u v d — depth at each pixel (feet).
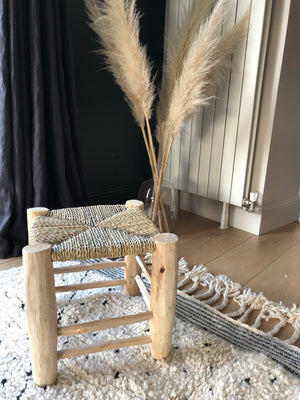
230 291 3.85
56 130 4.55
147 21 6.02
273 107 5.00
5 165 4.24
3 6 3.85
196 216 6.44
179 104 4.61
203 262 4.61
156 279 2.58
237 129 5.24
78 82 5.37
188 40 4.76
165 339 2.74
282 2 4.62
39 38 4.14
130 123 6.39
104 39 4.69
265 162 5.27
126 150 6.47
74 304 3.49
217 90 5.33
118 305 3.51
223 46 4.58
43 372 2.47
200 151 5.82
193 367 2.74
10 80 4.08
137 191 6.92
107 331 3.12
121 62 4.62
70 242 2.48
